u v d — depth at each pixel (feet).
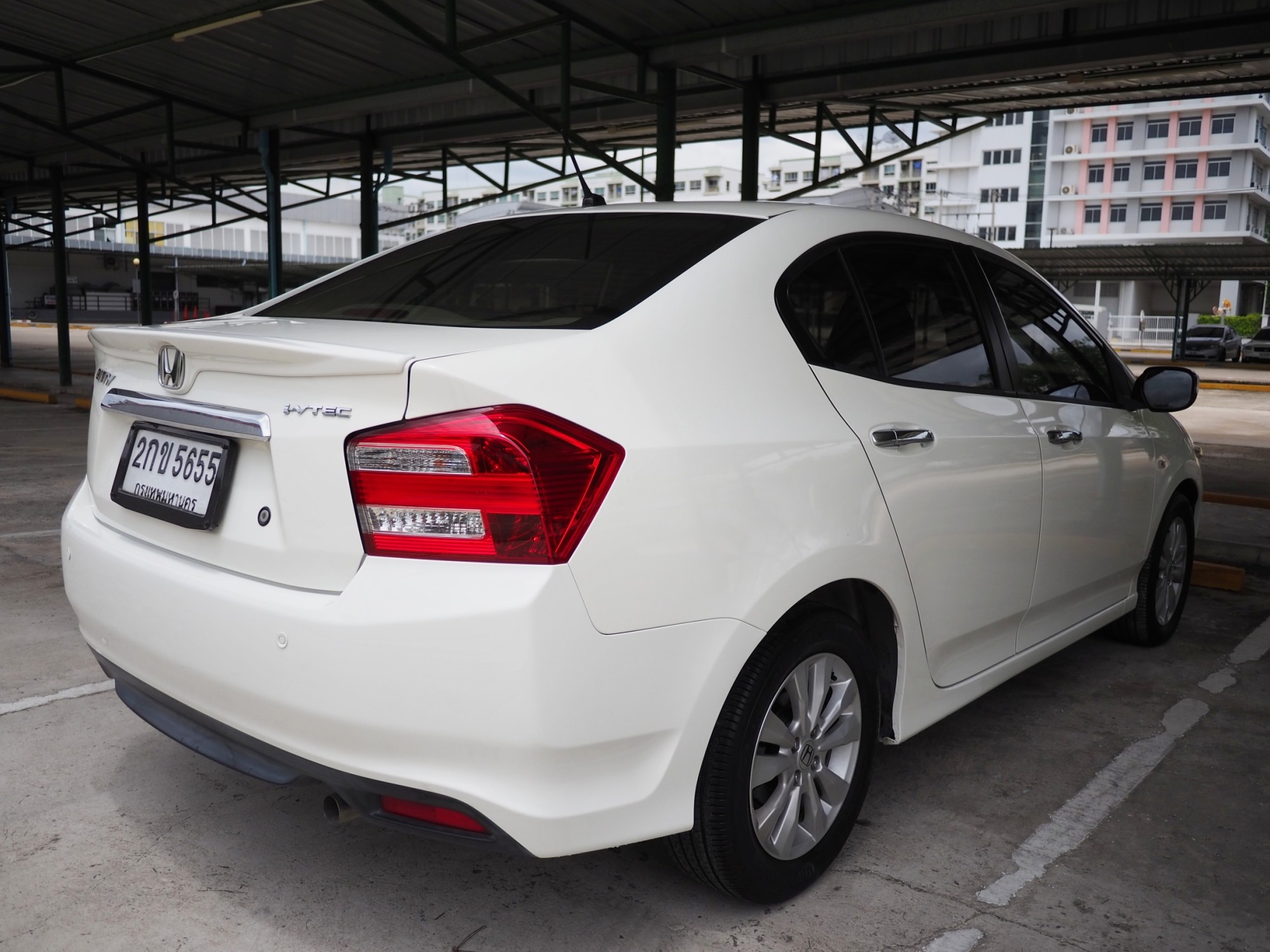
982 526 8.25
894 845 7.92
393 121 48.19
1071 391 10.10
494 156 62.44
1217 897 7.29
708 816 6.32
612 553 5.52
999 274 9.61
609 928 6.70
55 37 36.40
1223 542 18.79
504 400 5.39
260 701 5.85
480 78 27.84
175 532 6.61
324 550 5.67
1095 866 7.68
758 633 6.18
